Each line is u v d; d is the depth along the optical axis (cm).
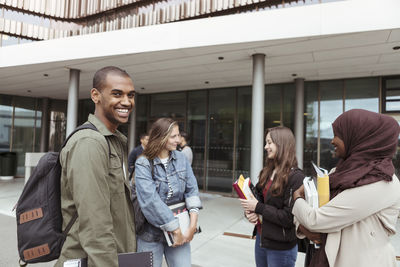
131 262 113
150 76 707
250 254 341
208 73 668
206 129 839
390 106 634
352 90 671
